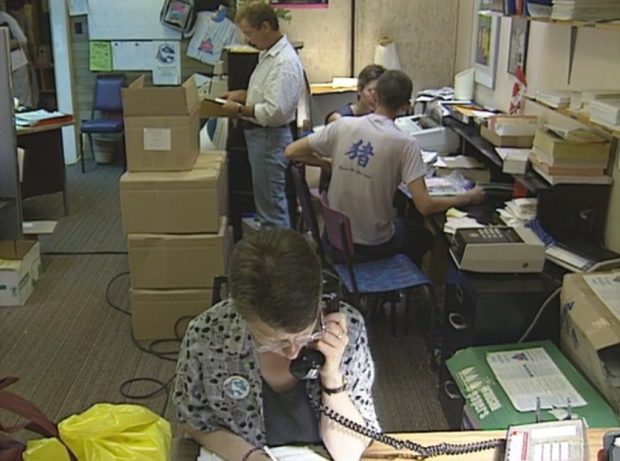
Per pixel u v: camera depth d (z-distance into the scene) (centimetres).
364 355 137
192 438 143
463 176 359
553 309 236
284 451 139
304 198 326
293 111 412
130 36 648
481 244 244
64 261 435
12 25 624
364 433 137
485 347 229
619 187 251
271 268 111
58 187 520
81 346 329
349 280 299
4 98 380
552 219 264
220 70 557
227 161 404
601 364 193
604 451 133
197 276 324
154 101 312
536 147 286
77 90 670
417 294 371
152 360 318
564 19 242
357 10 523
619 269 233
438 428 271
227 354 132
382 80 316
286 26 527
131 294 327
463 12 501
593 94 245
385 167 313
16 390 292
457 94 461
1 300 370
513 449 136
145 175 317
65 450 133
